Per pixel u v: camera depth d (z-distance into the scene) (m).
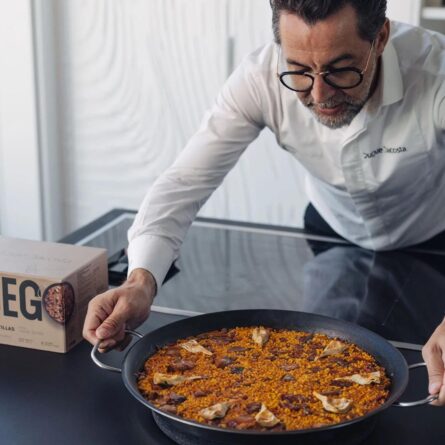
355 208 1.84
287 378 1.19
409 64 1.57
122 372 1.12
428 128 1.60
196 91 2.98
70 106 3.12
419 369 1.27
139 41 2.97
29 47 2.98
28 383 1.24
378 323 1.46
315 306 1.53
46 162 3.18
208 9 2.87
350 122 1.45
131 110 3.06
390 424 1.13
